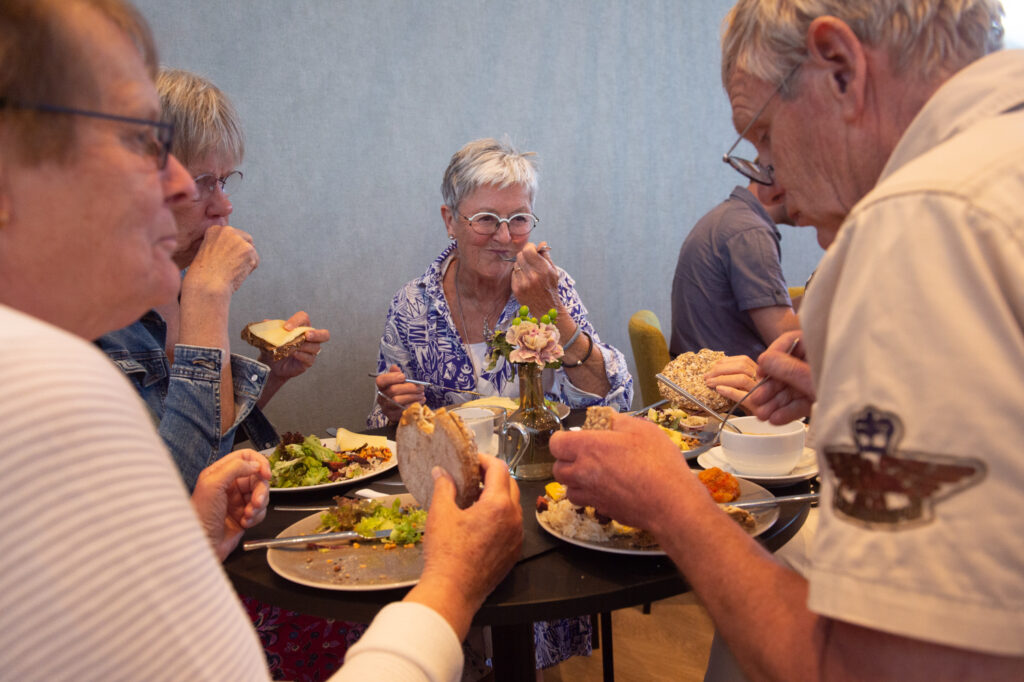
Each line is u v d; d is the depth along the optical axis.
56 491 0.41
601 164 3.50
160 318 1.45
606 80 3.46
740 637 0.64
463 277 2.14
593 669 2.12
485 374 2.08
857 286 0.53
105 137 0.56
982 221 0.49
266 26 2.66
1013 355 0.47
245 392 1.33
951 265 0.49
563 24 3.31
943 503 0.48
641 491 0.79
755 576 0.66
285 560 0.98
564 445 0.88
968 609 0.46
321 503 1.26
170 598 0.44
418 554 0.99
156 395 1.35
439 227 3.09
